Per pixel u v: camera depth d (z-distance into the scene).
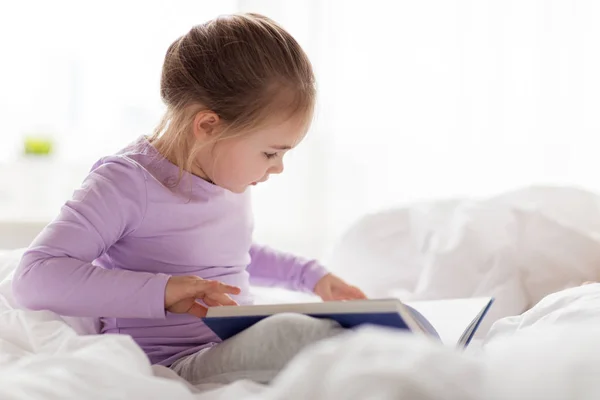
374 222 1.70
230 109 1.18
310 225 2.43
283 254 1.47
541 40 2.43
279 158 1.24
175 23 2.47
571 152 2.45
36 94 2.55
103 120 2.53
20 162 2.37
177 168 1.23
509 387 0.61
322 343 0.71
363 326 0.89
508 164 2.46
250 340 0.91
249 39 1.20
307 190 2.43
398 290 1.62
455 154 2.46
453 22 2.44
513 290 1.47
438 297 1.52
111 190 1.15
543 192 1.62
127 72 2.51
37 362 0.75
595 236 1.52
